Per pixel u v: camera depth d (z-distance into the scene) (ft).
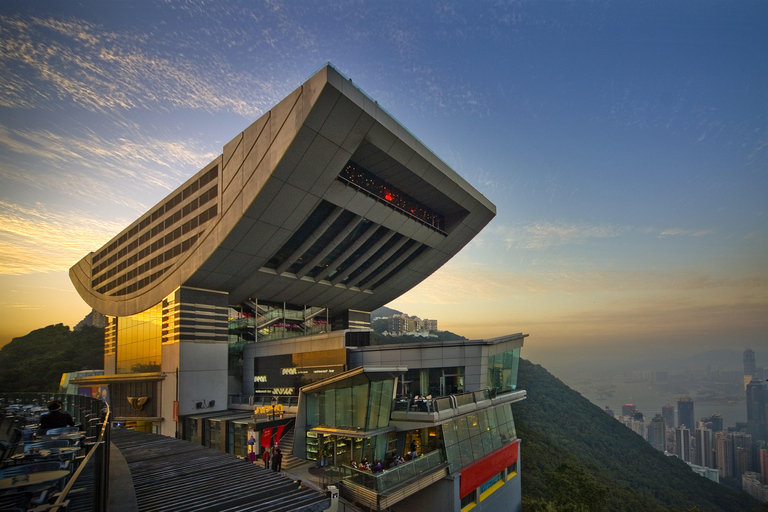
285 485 35.70
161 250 137.80
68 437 29.32
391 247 151.02
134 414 136.05
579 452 278.67
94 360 257.34
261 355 140.26
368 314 192.24
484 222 158.81
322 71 87.81
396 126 106.73
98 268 181.88
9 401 63.93
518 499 114.73
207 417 110.83
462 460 90.02
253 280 135.85
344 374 81.20
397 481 70.69
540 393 355.56
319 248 136.56
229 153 114.52
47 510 19.08
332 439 85.76
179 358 121.70
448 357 106.22
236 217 108.47
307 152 97.86
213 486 35.06
